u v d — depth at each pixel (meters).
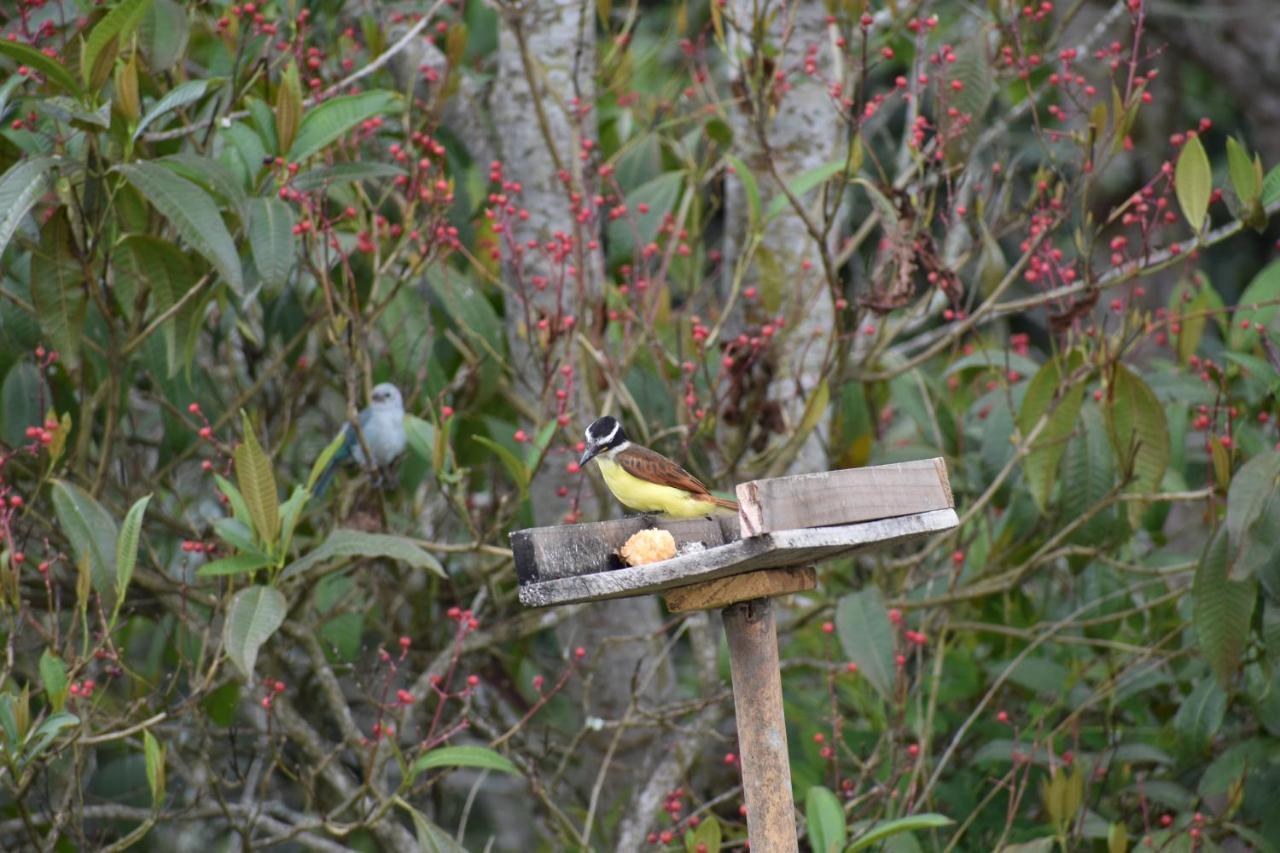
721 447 12.77
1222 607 10.55
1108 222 10.99
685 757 12.48
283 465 14.05
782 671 13.54
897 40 14.35
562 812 12.32
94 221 10.20
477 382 12.77
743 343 11.56
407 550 9.23
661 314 12.91
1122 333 10.99
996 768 12.52
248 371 14.13
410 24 13.59
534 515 13.09
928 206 11.29
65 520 9.37
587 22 13.21
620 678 13.69
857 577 14.21
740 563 7.39
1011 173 12.19
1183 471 12.38
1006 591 12.10
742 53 11.45
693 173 13.46
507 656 13.77
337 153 11.80
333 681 11.65
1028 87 11.36
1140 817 12.20
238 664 8.59
